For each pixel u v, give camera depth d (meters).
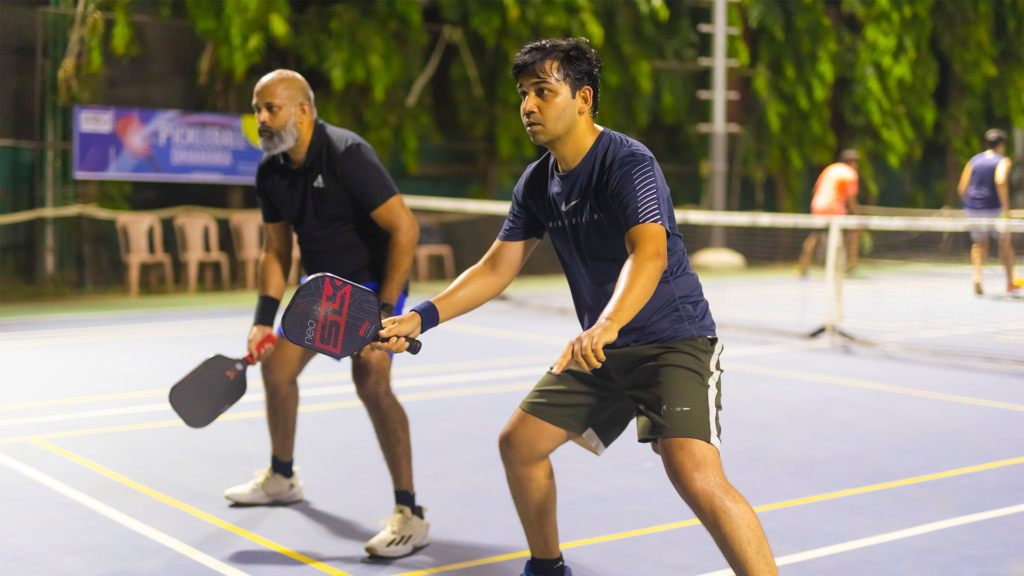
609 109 14.09
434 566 3.29
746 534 2.31
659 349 2.63
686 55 14.84
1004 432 5.30
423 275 13.06
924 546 3.48
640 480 4.32
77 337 8.36
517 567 3.28
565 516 3.81
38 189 11.05
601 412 2.75
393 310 3.49
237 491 3.93
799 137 16.16
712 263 14.99
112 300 10.86
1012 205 18.36
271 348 3.76
